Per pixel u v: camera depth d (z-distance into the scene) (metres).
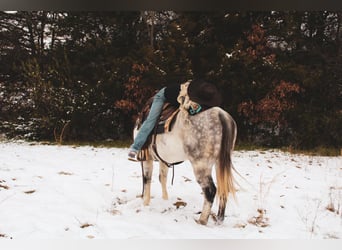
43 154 10.77
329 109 15.22
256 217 5.44
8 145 13.15
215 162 4.83
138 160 5.73
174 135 4.93
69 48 16.47
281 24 15.15
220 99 4.88
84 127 15.38
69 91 15.20
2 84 17.33
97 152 11.67
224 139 4.68
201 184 4.81
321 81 14.64
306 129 14.17
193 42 15.06
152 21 15.38
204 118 4.70
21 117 15.88
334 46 15.74
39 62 16.92
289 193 6.82
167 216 5.27
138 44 16.33
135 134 5.94
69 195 6.09
